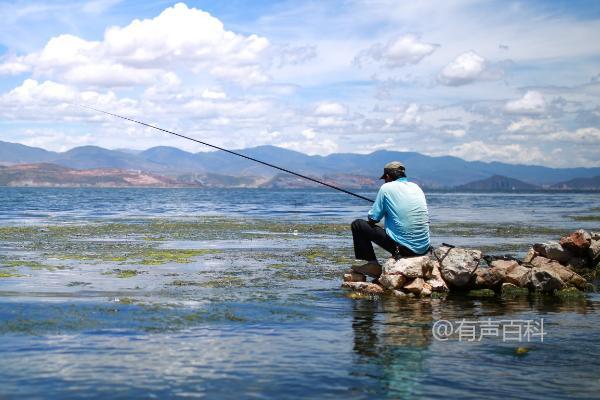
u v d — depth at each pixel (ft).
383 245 35.91
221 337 21.43
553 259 40.70
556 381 16.79
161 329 22.43
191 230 84.53
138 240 66.80
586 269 40.42
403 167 36.60
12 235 70.79
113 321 23.54
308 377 16.83
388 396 15.37
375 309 27.94
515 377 17.11
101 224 95.04
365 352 19.67
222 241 67.05
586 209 191.11
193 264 45.14
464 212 163.63
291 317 25.32
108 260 46.88
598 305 30.17
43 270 40.06
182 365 17.76
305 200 315.37
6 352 18.75
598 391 15.97
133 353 19.01
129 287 33.01
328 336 21.94
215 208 184.55
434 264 34.42
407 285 33.14
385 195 35.24
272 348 19.99
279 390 15.69
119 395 15.07
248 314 25.68
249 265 44.96
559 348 20.58
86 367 17.38
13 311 24.95
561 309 28.86
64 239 66.59
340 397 15.23
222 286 34.09
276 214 142.51
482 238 72.84
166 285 34.06
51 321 23.25
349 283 34.32
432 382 16.56
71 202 235.81
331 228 91.66
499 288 34.81
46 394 15.07
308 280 37.37
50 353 18.76
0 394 15.01
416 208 35.01
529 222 111.14
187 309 26.40
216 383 16.16
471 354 19.62
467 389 15.99
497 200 343.67
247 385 16.03
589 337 22.38
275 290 32.96
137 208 177.27
